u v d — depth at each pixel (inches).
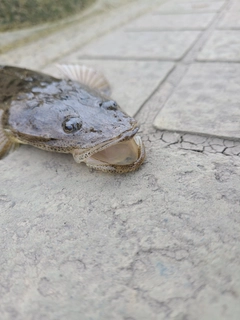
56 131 6.9
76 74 11.0
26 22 17.2
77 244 5.3
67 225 5.7
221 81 9.6
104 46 14.9
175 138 7.4
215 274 4.5
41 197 6.3
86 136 6.5
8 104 8.1
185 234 5.1
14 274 5.0
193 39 14.1
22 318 4.4
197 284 4.4
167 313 4.2
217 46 12.6
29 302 4.6
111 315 4.3
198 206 5.6
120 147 6.7
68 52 14.6
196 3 22.1
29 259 5.2
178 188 6.0
